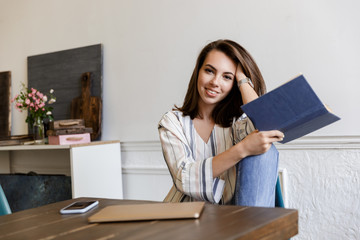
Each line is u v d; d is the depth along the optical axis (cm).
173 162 142
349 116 223
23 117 349
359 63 220
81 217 95
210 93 144
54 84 329
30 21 345
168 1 280
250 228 74
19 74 352
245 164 124
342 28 223
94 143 276
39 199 321
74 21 322
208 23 264
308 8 232
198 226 77
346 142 224
